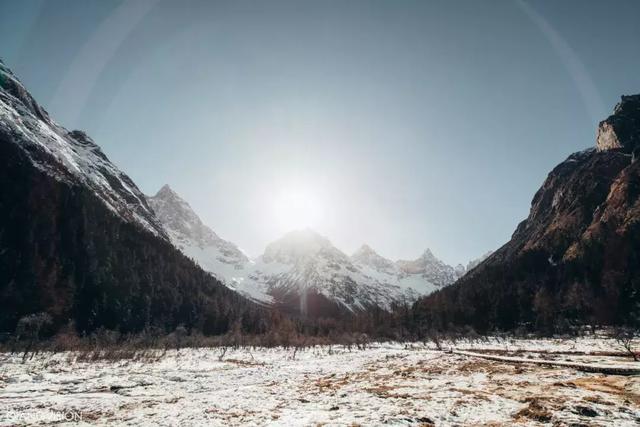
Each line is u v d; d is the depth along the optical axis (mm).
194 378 44312
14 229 151500
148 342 111000
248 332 176500
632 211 168000
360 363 58531
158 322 161500
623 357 47344
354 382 34875
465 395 23844
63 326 126500
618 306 120125
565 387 24656
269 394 30156
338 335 145250
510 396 22734
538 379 29594
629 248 145375
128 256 190250
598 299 128250
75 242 166875
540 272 179750
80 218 179875
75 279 151750
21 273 137625
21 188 167000
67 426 20672
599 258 154125
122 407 26688
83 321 138000
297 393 29812
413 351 82562
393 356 68625
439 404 21297
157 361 68125
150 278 184875
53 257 152750
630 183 188125
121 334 131375
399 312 182500
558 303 135625
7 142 182125
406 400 23219
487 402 21234
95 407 27031
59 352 83375
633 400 19594
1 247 141250
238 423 19328
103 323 142625
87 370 52469
